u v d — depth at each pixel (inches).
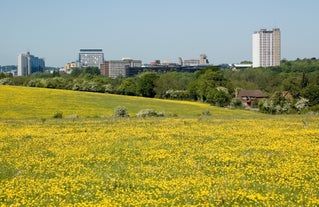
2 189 713.0
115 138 1348.4
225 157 989.2
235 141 1263.5
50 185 743.1
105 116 2425.0
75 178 789.2
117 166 915.4
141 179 790.5
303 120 1993.1
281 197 647.8
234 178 788.6
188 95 4918.8
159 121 1948.8
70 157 1028.5
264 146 1152.2
